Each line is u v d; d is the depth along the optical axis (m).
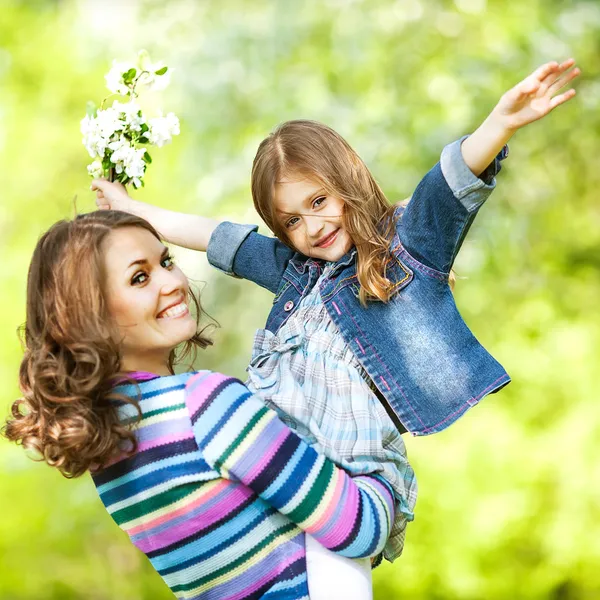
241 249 2.73
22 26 10.20
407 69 7.78
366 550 1.99
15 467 9.45
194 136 8.01
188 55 8.02
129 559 10.16
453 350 2.31
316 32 8.05
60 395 1.97
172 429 1.99
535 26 7.65
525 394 8.58
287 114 7.63
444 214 2.23
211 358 8.45
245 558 2.01
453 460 8.50
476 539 8.41
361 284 2.33
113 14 9.39
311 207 2.49
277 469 1.94
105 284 2.02
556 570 8.52
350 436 2.15
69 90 9.91
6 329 9.60
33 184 9.85
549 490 8.54
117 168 2.58
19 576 9.76
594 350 8.47
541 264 8.47
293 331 2.38
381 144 7.37
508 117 2.08
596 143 8.05
